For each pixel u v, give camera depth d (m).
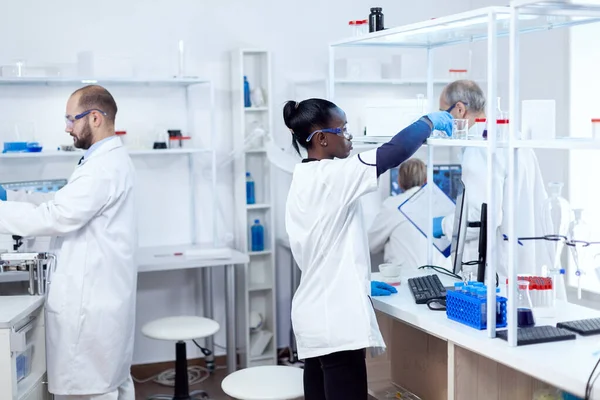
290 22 4.51
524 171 3.02
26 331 2.85
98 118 3.13
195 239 4.41
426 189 3.31
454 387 2.25
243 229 4.32
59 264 2.99
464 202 2.66
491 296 2.09
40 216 2.92
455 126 2.46
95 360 3.01
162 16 4.25
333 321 2.37
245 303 4.24
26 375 2.88
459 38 2.84
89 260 3.00
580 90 4.25
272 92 4.50
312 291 2.44
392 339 2.98
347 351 2.39
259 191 4.45
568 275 4.32
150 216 4.32
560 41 4.26
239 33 4.41
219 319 4.49
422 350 2.77
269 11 4.46
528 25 2.44
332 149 2.49
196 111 4.36
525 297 2.31
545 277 2.37
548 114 2.05
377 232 3.88
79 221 2.95
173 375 4.29
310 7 4.55
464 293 2.28
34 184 3.81
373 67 4.55
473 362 2.27
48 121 4.07
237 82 4.26
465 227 2.66
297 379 2.61
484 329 2.18
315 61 4.59
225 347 4.50
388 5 4.71
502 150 2.98
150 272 4.33
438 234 3.21
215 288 4.46
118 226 3.08
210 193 4.43
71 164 4.15
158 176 4.32
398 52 4.80
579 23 2.37
